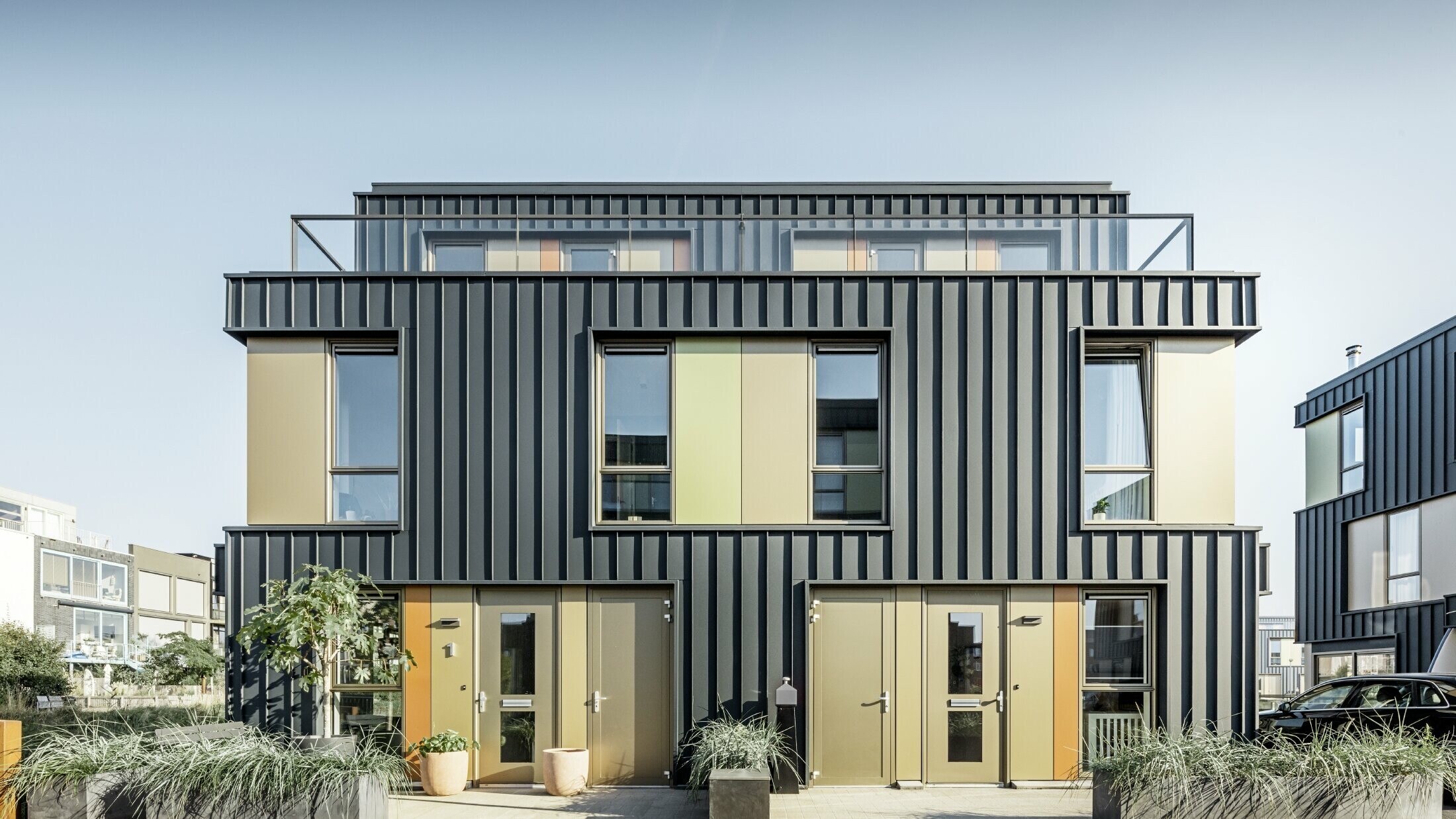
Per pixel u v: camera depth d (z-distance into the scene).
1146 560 10.62
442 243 11.07
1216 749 7.92
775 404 10.84
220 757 7.71
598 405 10.85
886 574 10.58
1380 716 10.02
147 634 51.31
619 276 10.88
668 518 10.73
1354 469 19.55
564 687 10.55
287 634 9.95
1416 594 17.16
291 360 10.90
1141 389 10.97
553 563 10.59
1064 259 11.02
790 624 10.52
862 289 10.89
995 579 10.55
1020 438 10.72
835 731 10.50
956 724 10.55
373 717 10.57
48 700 30.06
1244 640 10.54
